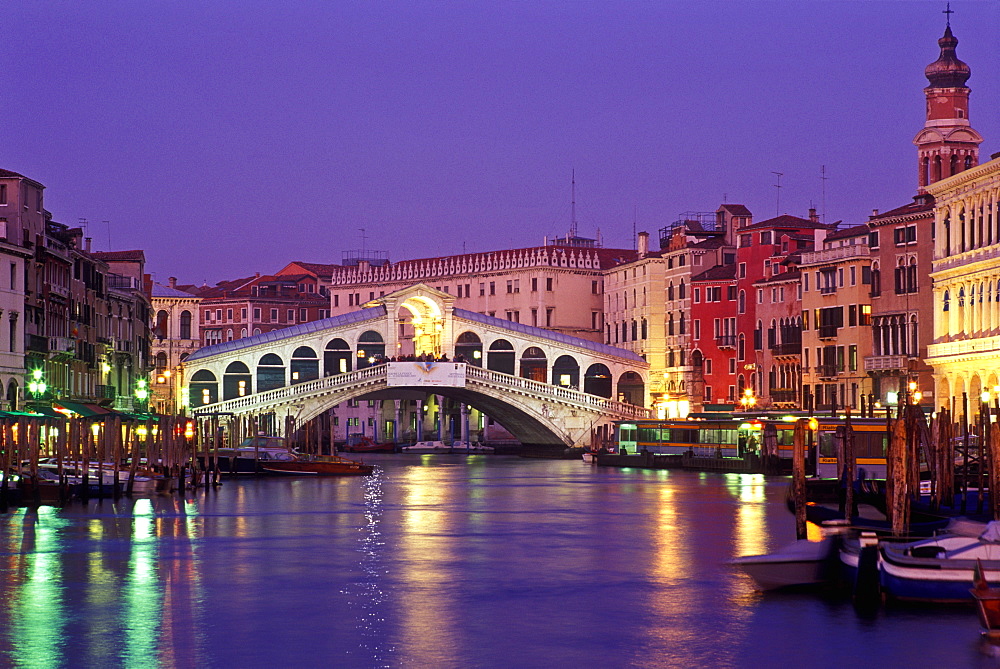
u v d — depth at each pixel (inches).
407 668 1360.7
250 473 4052.7
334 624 1553.9
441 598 1710.1
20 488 2785.4
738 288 5374.0
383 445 6363.2
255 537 2313.0
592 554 2101.4
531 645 1451.8
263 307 7475.4
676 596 1710.1
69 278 4040.4
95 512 2706.7
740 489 3513.8
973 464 2780.5
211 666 1369.3
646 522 2593.5
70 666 1365.7
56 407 3447.3
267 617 1590.8
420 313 5526.6
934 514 2081.7
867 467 3727.9
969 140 4478.3
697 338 5629.9
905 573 1587.1
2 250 3425.2
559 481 3890.3
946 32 4517.7
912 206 4475.9
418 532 2415.1
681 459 4598.9
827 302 4763.8
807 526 1902.1
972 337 3754.9
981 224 3725.4
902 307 4424.2
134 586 1790.1
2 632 1505.9
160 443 3472.0
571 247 6599.4
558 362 5659.5
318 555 2087.8
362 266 7249.0
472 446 6481.3
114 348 4594.0
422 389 5265.8
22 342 3548.2
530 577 1868.8
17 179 3550.7
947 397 3887.8
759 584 1713.8
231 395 5280.5
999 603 1446.9
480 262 6742.1
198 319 6929.1
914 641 1441.9
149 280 6378.0
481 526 2522.1
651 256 5994.1
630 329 6171.3
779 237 5231.3
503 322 5570.9
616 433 5334.6
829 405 4756.4
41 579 1841.8
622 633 1502.2
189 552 2112.5
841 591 1689.2
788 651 1413.6
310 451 4608.8
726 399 5457.7
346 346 5383.9
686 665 1370.6
